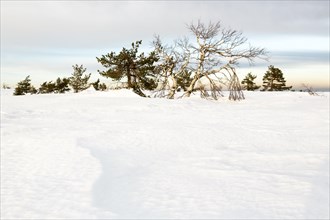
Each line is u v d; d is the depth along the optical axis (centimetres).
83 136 978
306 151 861
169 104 2228
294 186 553
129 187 543
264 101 2744
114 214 431
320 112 1788
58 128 1136
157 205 464
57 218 418
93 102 2328
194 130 1182
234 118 1578
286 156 796
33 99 2741
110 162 706
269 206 462
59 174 607
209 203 472
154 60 3350
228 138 1046
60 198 488
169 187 546
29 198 488
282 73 5947
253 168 679
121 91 3122
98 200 481
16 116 1488
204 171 652
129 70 3466
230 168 677
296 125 1341
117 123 1321
